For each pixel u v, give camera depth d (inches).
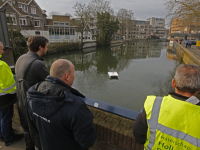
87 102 79.5
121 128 69.8
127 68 717.3
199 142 32.9
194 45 1368.1
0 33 172.1
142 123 40.4
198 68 40.2
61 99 43.4
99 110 81.8
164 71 655.8
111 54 1172.5
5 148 84.2
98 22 1696.6
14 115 105.8
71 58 967.6
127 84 494.3
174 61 920.3
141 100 390.6
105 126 71.4
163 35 4244.6
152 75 593.3
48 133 45.9
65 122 43.6
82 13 1316.4
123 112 70.4
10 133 85.0
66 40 1306.6
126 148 68.7
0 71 73.2
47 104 43.2
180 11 556.1
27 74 64.8
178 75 40.5
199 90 39.3
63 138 46.0
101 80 537.3
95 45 1638.8
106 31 1736.0
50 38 1301.7
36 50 70.2
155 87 470.6
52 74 48.8
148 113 39.4
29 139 75.0
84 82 519.8
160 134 36.5
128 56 1091.3
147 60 935.0
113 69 703.7
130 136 65.7
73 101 44.7
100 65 794.8
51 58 915.4
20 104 68.6
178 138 34.8
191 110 35.4
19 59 69.9
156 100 40.7
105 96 410.3
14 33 690.2
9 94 79.9
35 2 1162.0
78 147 50.4
